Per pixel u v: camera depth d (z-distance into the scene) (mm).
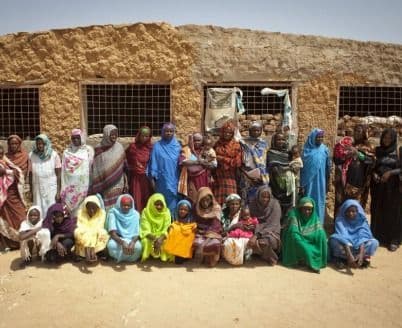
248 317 3805
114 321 3721
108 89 7406
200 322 3707
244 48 6754
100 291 4297
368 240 5086
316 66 6953
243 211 5223
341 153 5898
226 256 5023
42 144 5586
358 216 5207
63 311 3889
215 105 6621
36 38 6484
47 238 4965
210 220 5156
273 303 4082
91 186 5617
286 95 6754
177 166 5574
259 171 5512
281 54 6852
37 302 4062
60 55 6512
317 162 5828
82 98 6672
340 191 5949
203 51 6648
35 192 5660
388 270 5004
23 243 4941
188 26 6590
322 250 4984
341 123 7184
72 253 5152
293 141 6926
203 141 5699
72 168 5523
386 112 7641
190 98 6691
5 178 5434
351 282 4625
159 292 4289
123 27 6473
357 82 7129
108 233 5059
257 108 7211
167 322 3701
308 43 6934
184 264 5090
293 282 4594
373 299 4211
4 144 6906
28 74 6547
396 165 5793
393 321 3787
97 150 5555
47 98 6582
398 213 5746
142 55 6535
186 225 5070
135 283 4500
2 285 4434
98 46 6492
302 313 3896
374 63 7168
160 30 6523
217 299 4145
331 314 3891
